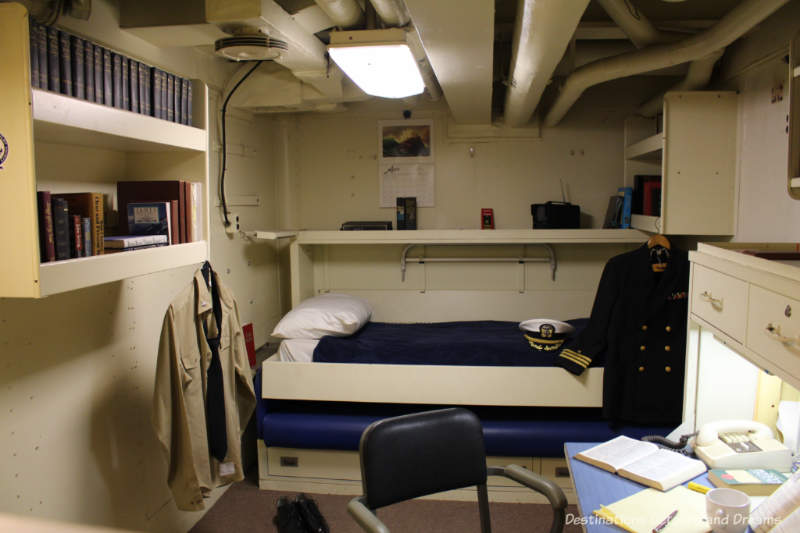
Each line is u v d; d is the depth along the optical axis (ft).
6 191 4.34
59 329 6.29
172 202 6.50
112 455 7.16
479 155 12.34
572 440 8.99
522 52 6.73
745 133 8.16
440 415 5.98
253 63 10.02
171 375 6.84
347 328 10.12
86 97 5.38
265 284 12.06
